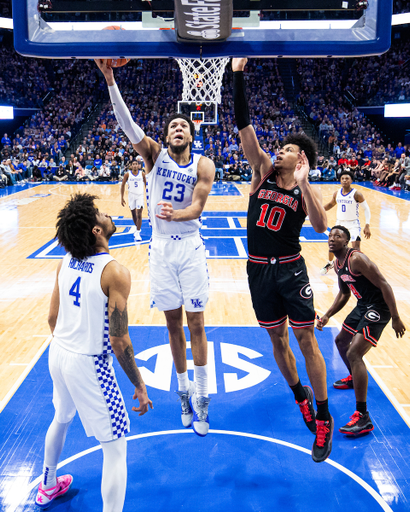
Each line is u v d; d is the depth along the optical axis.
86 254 2.77
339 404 4.46
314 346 3.20
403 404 4.42
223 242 10.93
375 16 2.29
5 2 26.39
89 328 2.75
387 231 12.08
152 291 3.55
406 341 5.74
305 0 2.29
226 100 27.25
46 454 3.13
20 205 15.96
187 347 5.62
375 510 3.17
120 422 2.83
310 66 29.25
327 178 23.02
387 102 25.53
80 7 2.28
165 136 3.35
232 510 3.18
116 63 2.86
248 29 2.31
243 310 6.81
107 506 2.79
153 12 2.31
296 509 3.19
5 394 4.55
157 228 3.48
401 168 20.47
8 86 26.44
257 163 3.29
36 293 7.53
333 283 8.03
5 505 3.21
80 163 23.61
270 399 4.54
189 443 3.90
